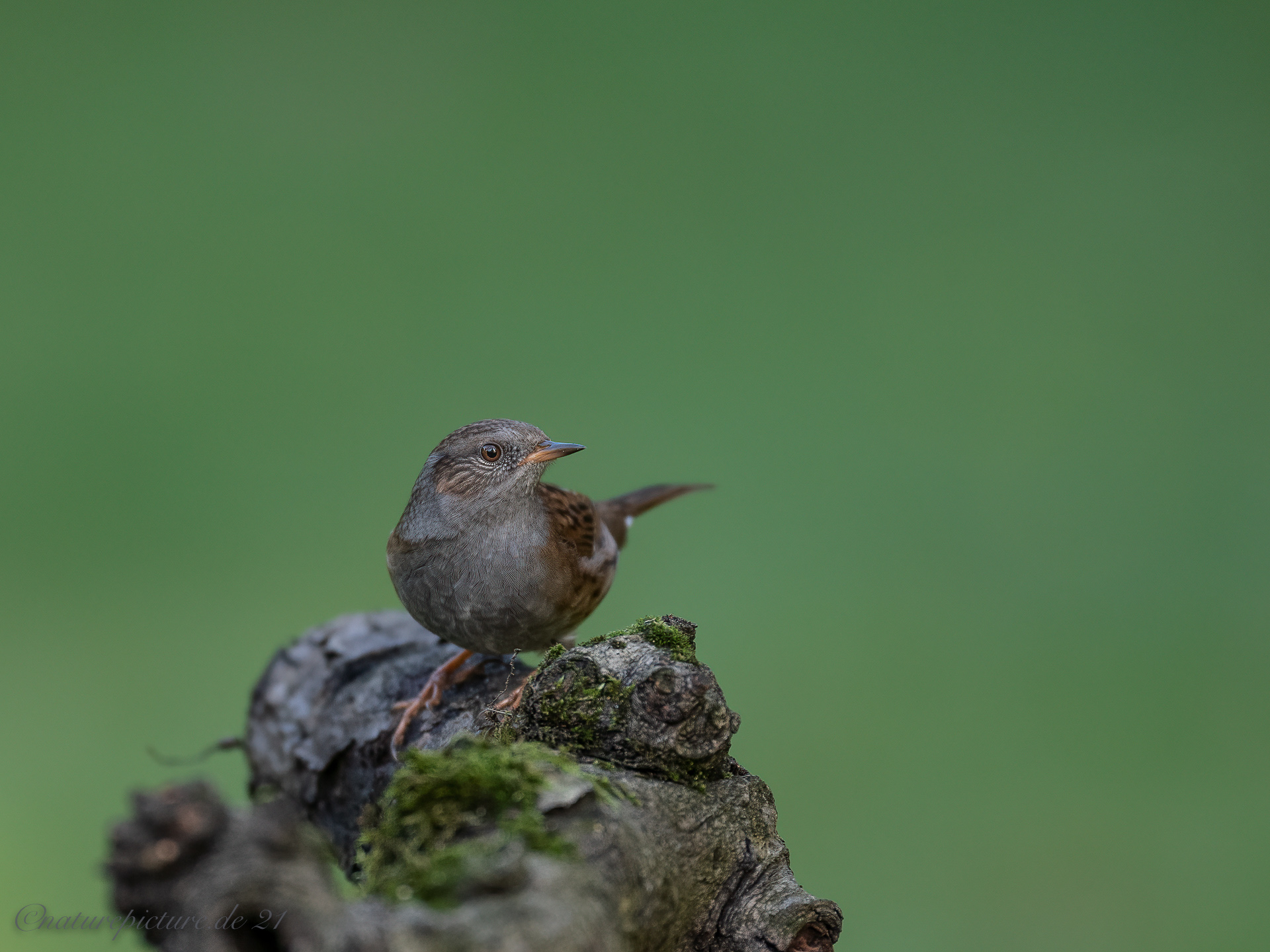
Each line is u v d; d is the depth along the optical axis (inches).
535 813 208.5
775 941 209.3
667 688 209.6
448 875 203.2
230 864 181.6
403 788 208.7
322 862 192.4
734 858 209.6
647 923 208.7
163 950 187.3
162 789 185.5
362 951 181.0
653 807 209.3
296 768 213.5
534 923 193.3
